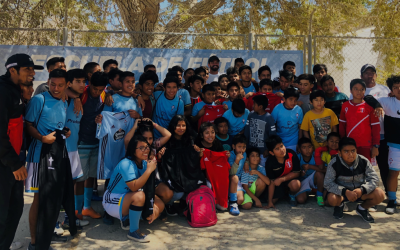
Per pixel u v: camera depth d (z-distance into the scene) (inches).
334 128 189.0
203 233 146.5
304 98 207.3
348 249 130.4
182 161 165.2
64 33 251.8
